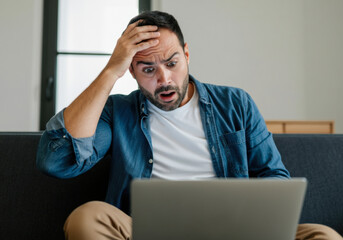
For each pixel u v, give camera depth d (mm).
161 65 1115
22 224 1155
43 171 1048
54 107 3912
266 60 4074
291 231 717
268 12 4121
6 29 3850
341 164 1254
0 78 3805
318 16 4141
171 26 1136
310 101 4074
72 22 4055
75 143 1043
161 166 1155
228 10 4086
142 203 687
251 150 1197
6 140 1217
